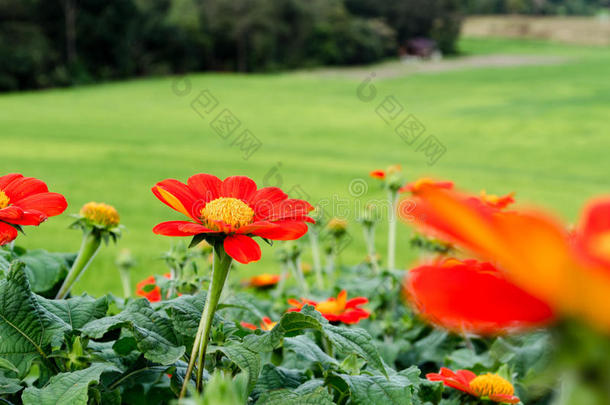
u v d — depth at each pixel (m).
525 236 0.26
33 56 34.56
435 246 2.16
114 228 1.26
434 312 0.28
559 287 0.26
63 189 11.27
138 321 0.85
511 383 1.22
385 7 55.47
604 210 0.30
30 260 1.41
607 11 89.88
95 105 29.02
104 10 37.28
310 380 0.98
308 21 46.22
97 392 0.80
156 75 40.22
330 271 2.79
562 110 29.05
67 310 0.95
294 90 35.78
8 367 0.78
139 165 14.89
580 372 0.28
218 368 0.84
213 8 42.84
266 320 1.50
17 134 19.94
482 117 27.16
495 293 0.27
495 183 13.92
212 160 16.14
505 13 85.75
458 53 59.47
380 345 1.61
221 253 0.75
